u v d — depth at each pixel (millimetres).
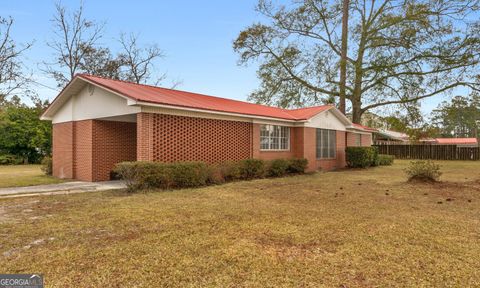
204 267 3598
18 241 4527
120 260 3793
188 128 10984
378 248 4262
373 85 23578
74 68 25078
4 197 8195
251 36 25781
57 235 4809
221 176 11227
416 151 29609
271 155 14773
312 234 4879
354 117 25000
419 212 6473
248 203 7355
